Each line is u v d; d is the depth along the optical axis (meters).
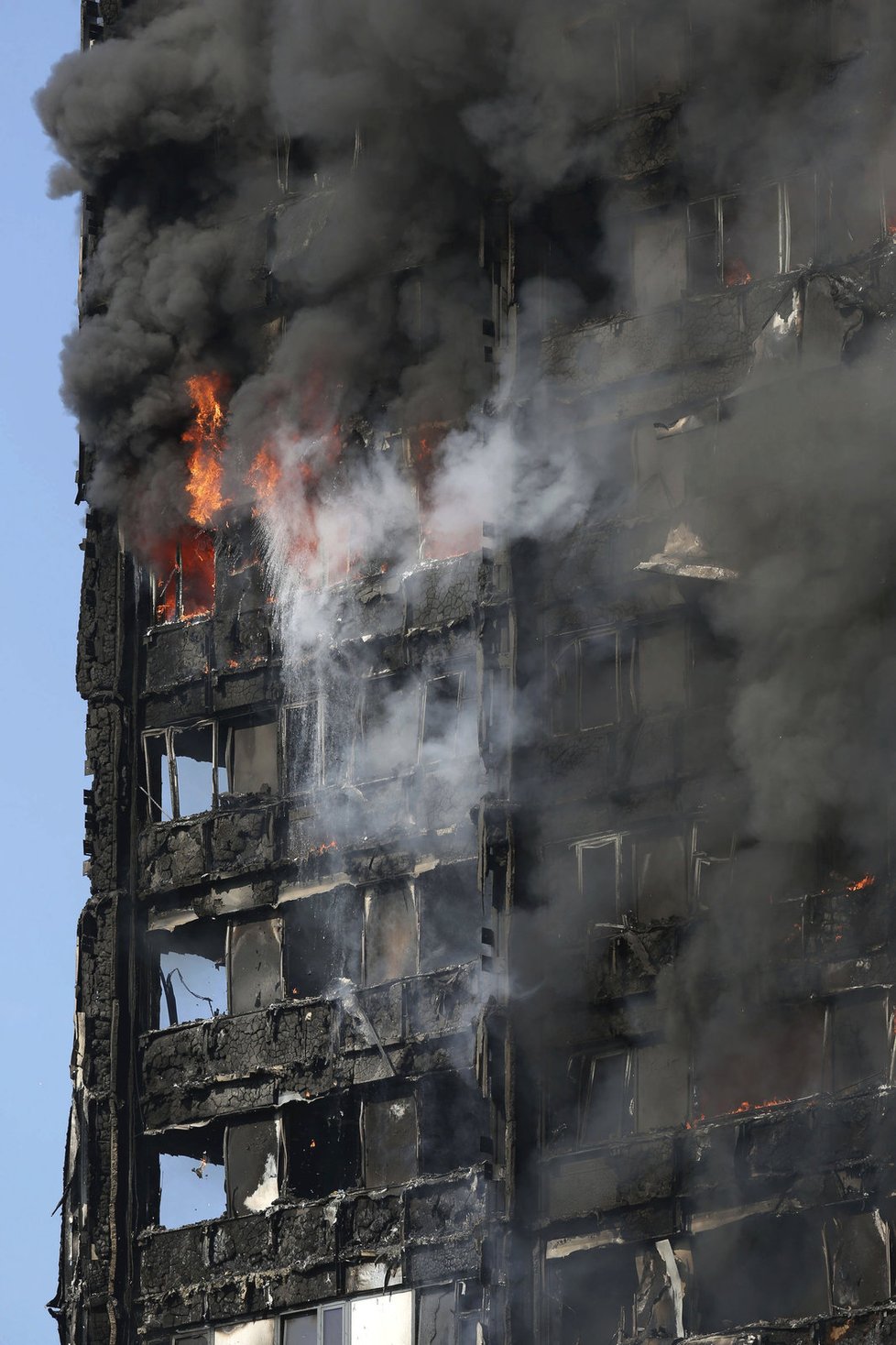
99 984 156.12
